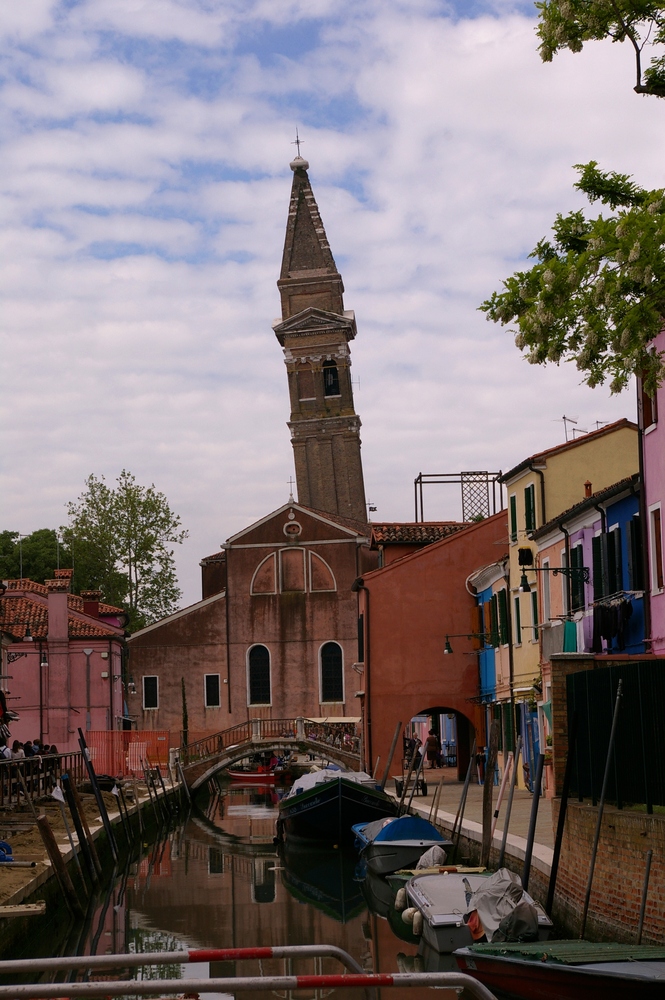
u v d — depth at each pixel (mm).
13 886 19266
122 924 22641
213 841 38562
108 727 56719
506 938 16500
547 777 32594
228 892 26719
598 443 36281
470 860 25234
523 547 35594
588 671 18047
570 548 32188
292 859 33094
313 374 95375
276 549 66875
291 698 65812
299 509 67000
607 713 17062
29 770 31781
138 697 66062
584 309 13094
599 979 12023
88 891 25438
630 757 15992
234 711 65875
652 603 25219
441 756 51719
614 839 15820
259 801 56562
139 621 78750
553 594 34000
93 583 79062
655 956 13133
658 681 14977
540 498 35938
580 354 13227
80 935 21438
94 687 56938
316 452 94938
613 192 14273
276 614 66438
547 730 33156
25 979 17812
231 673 66125
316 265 98125
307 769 68812
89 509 80312
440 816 29844
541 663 33656
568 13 13438
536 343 13484
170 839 39531
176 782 52531
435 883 20328
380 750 45125
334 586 66438
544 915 17016
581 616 30578
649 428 25375
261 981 6660
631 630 26766
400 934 20734
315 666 65875
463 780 44188
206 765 55406
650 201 12797
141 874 30297
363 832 29469
